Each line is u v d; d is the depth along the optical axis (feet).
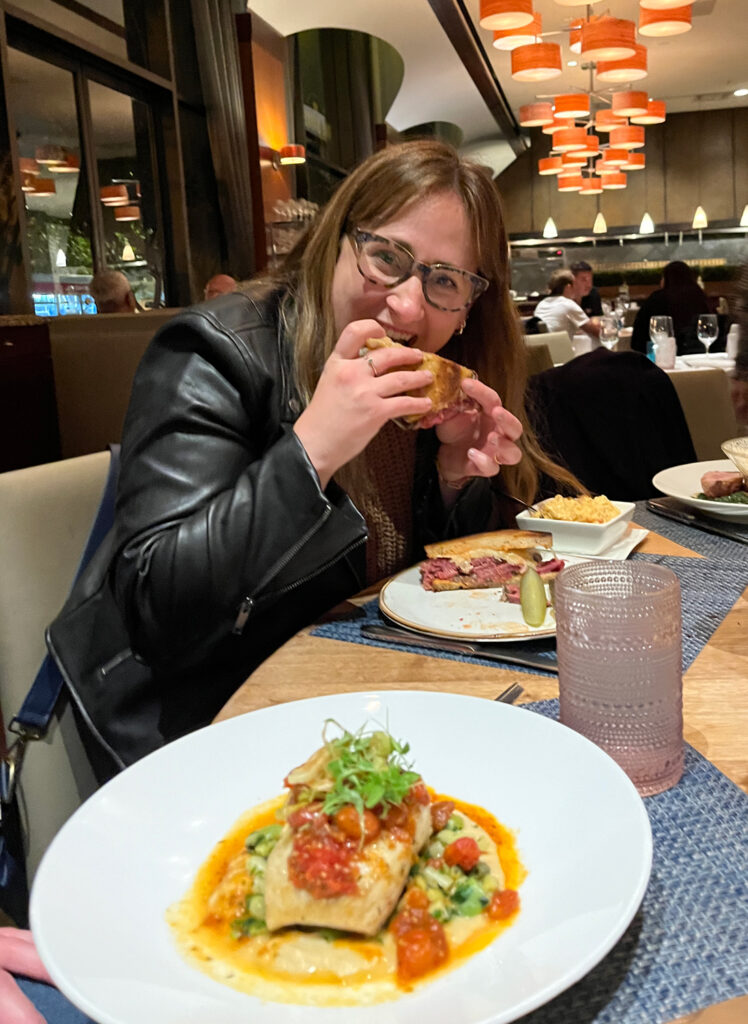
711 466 6.19
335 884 1.89
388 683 3.29
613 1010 1.73
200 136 23.25
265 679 3.35
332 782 2.12
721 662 3.34
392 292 4.54
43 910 1.90
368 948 1.87
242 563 3.70
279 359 4.61
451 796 2.39
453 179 4.63
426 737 2.63
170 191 21.52
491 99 40.50
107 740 4.23
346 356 3.96
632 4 29.86
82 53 17.57
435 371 4.38
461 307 4.84
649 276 52.90
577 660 2.49
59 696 4.36
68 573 4.69
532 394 7.93
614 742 2.47
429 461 5.73
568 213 53.57
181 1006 1.69
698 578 4.31
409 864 2.01
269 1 25.91
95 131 18.56
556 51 23.26
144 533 3.88
